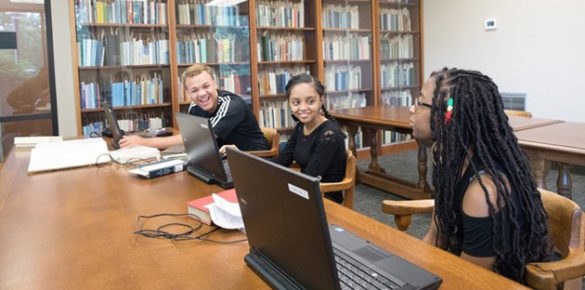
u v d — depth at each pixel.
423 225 2.99
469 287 0.84
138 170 1.85
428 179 3.88
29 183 1.78
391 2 5.65
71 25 3.90
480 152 0.99
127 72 4.26
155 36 4.31
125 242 1.14
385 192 3.89
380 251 0.98
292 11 5.04
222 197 1.36
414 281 0.84
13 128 4.01
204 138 1.63
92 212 1.39
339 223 1.21
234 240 1.14
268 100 5.01
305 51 5.25
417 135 1.19
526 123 2.80
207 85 2.57
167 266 0.99
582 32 4.25
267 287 0.88
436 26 5.68
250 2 4.69
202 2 4.49
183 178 1.79
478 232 0.98
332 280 0.72
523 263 0.98
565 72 4.43
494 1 4.96
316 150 2.04
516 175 0.99
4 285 0.92
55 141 2.81
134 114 4.34
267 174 0.80
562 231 1.11
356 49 5.53
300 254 0.79
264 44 4.89
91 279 0.94
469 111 1.01
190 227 1.24
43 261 1.03
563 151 2.03
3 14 3.87
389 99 5.86
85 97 4.07
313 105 2.07
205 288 0.88
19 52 3.96
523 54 4.76
